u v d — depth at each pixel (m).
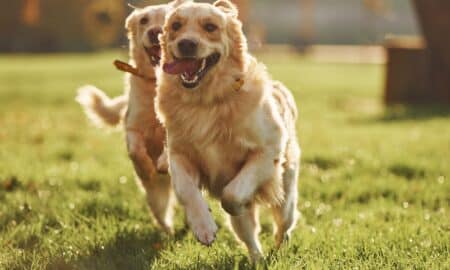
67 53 52.72
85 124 13.21
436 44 16.34
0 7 50.72
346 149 9.33
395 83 17.16
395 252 4.74
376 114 15.23
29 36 52.25
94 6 52.06
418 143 9.94
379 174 7.96
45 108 16.41
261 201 4.83
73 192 6.98
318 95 20.77
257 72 4.70
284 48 64.12
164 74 4.73
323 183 7.50
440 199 6.81
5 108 16.19
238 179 4.49
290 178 5.17
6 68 32.44
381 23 83.88
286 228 5.24
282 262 4.47
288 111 5.29
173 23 4.71
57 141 10.64
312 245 5.06
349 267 4.42
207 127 4.58
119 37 53.50
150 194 5.91
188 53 4.49
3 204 6.43
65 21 52.09
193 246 5.03
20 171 7.76
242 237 4.91
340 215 6.16
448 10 15.89
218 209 6.12
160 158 5.50
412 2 16.48
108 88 21.03
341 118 14.70
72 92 20.28
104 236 5.37
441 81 16.70
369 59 45.84
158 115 4.79
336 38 81.81
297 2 93.94
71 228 5.58
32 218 5.93
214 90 4.55
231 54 4.67
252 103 4.57
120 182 7.42
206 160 4.68
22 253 4.90
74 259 4.75
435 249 4.86
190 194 4.49
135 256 4.80
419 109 15.66
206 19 4.61
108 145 10.41
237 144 4.58
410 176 8.02
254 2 93.38
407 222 5.71
